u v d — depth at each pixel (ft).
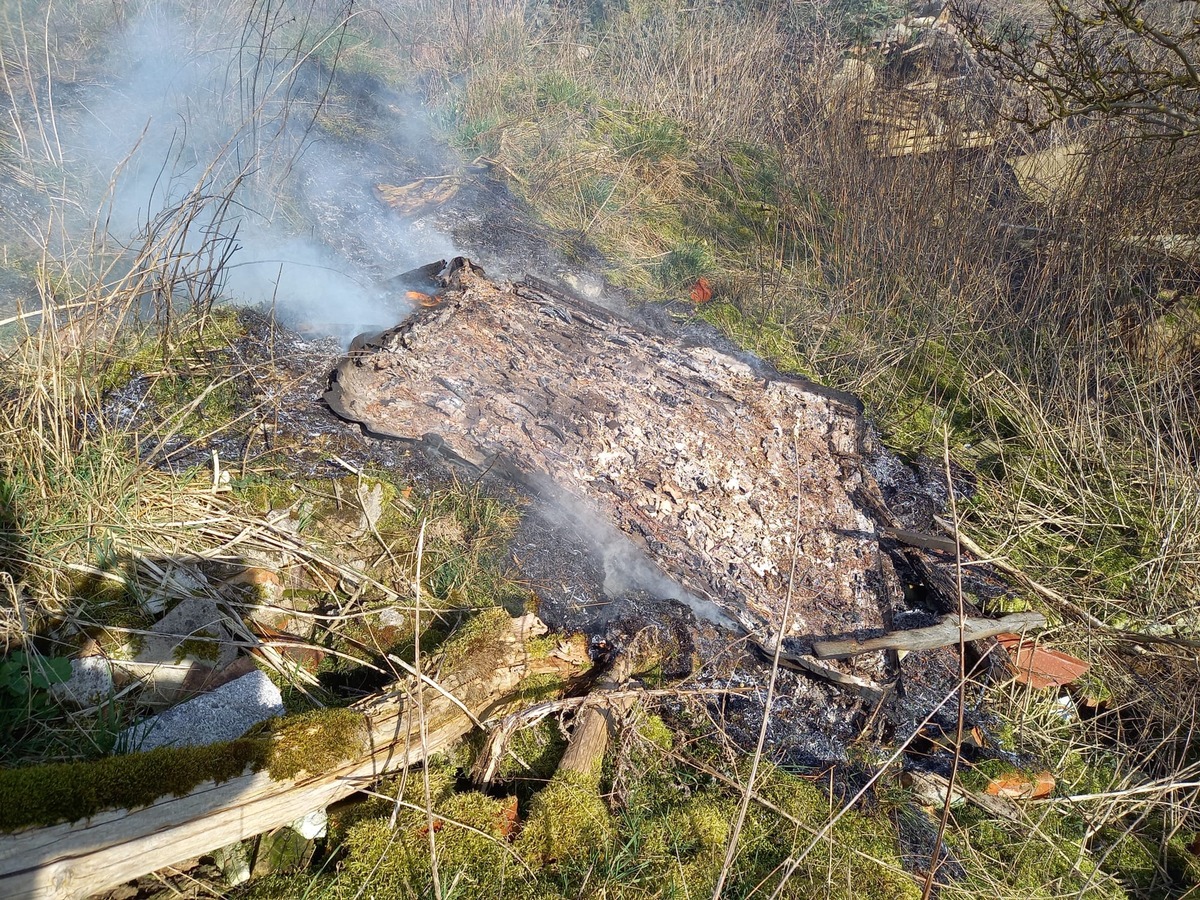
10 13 15.47
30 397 8.04
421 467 10.32
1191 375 15.75
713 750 8.68
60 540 7.84
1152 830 9.64
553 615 9.26
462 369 11.58
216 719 7.00
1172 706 10.71
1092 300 16.43
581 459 10.90
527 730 8.41
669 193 20.16
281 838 6.97
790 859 7.20
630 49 24.75
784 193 20.94
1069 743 10.37
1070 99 14.97
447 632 8.73
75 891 5.52
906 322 17.63
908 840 8.36
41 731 6.77
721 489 11.32
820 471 12.42
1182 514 12.83
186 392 10.28
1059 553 12.92
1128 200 17.72
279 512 9.14
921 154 20.11
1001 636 11.03
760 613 10.14
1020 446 14.98
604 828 7.62
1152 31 13.39
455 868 7.02
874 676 9.87
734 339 16.16
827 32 24.58
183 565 8.25
